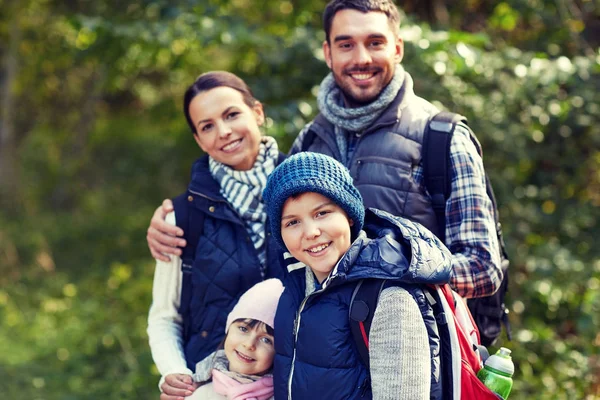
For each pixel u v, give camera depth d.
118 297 6.67
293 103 4.34
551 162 4.98
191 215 2.52
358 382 1.88
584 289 4.58
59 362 5.40
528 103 4.58
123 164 10.45
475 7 5.32
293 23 5.15
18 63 8.13
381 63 2.49
